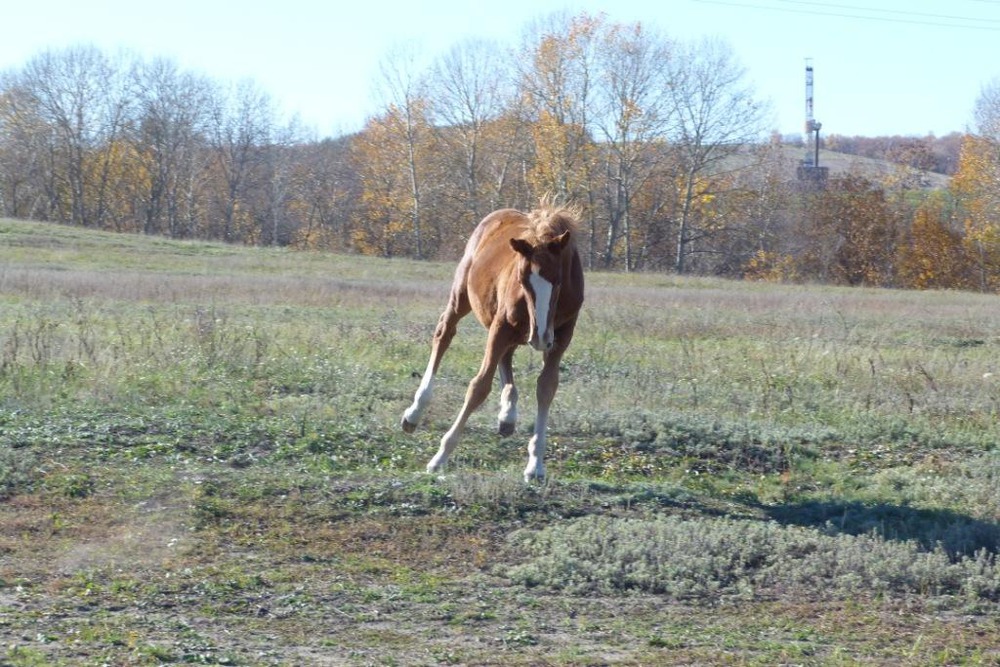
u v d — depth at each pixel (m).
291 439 10.65
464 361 15.91
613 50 58.62
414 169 63.88
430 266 48.88
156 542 7.68
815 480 10.75
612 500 9.19
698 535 8.20
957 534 8.85
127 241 50.03
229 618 6.45
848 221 62.75
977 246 60.09
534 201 62.28
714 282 48.91
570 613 6.95
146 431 10.47
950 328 24.86
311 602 6.77
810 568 7.85
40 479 8.76
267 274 39.94
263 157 76.25
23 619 6.20
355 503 8.60
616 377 15.27
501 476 9.32
